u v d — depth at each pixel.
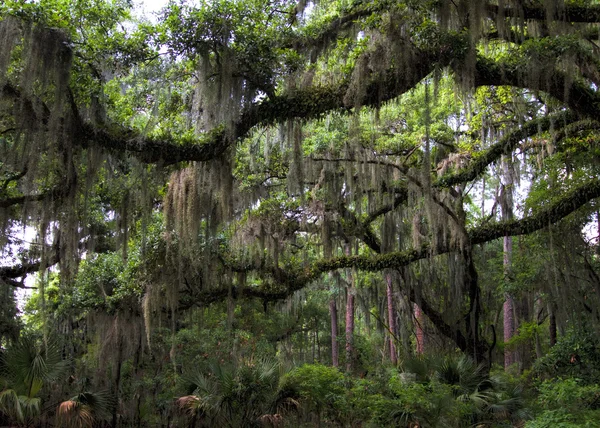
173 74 9.24
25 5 7.55
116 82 10.14
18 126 8.50
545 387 12.02
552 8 8.63
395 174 13.52
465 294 16.84
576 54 9.09
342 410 12.12
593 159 11.91
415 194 13.48
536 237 13.66
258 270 13.75
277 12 10.84
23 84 7.65
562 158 12.57
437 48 8.46
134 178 10.53
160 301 12.85
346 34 10.35
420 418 11.14
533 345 21.78
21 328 16.48
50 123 7.97
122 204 11.24
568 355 13.80
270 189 15.01
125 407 15.90
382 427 11.35
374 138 13.97
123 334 14.15
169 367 16.75
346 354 22.44
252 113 8.78
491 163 12.66
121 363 15.40
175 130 11.15
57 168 10.30
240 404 12.33
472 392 12.41
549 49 8.59
